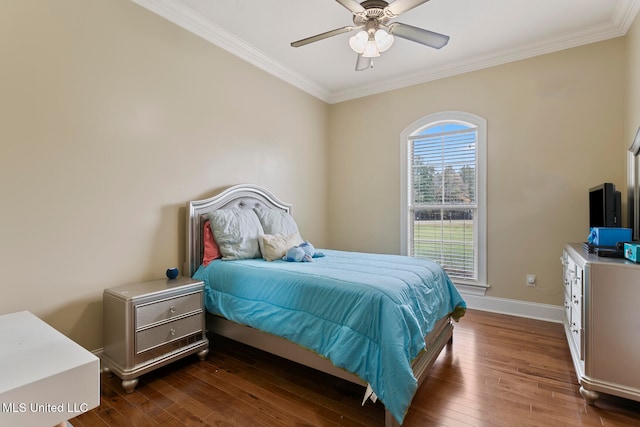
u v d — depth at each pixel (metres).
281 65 3.64
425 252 3.90
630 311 1.70
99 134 2.19
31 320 1.54
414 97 3.92
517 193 3.30
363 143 4.32
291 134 3.96
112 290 2.10
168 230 2.64
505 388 1.96
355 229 4.40
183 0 2.52
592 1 2.47
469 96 3.55
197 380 2.07
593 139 2.95
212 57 2.97
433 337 2.21
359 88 4.28
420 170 3.92
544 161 3.16
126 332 1.93
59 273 2.00
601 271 1.76
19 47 1.83
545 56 3.14
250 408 1.77
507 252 3.36
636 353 1.69
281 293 2.05
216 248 2.73
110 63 2.24
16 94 1.82
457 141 3.66
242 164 3.30
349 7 2.04
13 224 1.82
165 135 2.60
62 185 2.01
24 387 0.94
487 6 2.54
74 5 2.05
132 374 1.92
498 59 3.34
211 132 2.98
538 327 2.98
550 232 3.15
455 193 3.68
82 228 2.11
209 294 2.47
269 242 2.72
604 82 2.89
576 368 1.97
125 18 2.33
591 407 1.77
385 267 2.31
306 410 1.76
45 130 1.93
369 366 1.58
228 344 2.67
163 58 2.58
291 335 1.92
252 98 3.41
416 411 1.74
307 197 4.23
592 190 2.65
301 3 2.54
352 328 1.67
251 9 2.62
